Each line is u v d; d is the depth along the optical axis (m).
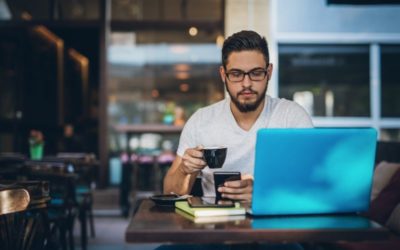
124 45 7.02
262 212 1.50
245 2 5.92
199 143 2.12
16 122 6.76
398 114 5.97
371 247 2.20
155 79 7.73
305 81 5.96
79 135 7.18
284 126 2.05
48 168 3.65
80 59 8.42
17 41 6.57
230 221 1.46
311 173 1.48
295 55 5.97
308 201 1.50
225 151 1.69
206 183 2.11
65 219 3.35
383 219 2.57
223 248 1.85
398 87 5.97
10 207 1.72
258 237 1.35
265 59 1.83
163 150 7.05
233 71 1.83
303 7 5.90
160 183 6.82
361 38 5.90
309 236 1.36
